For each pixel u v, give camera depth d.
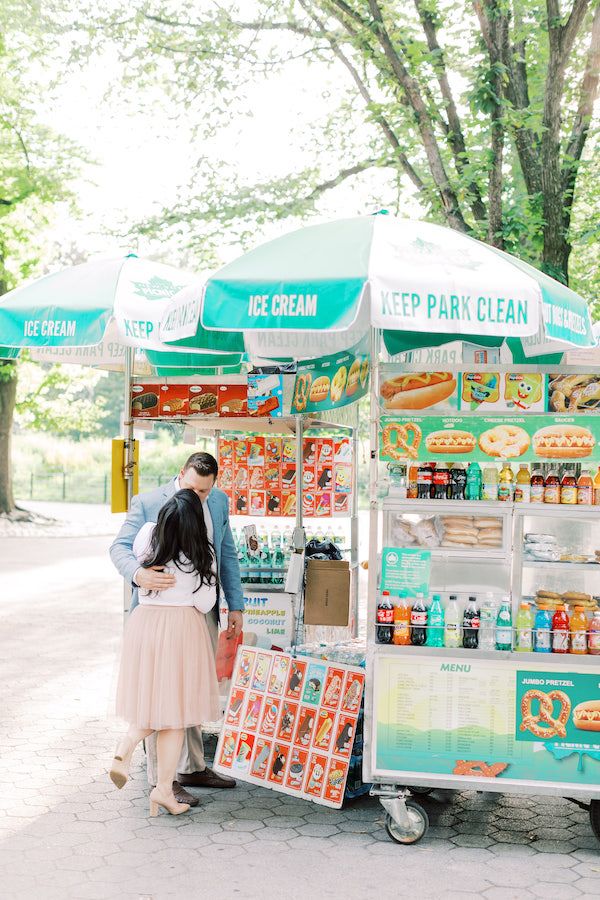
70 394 24.67
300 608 5.55
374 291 3.72
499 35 10.56
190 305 4.21
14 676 7.80
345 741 4.69
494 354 5.51
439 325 3.76
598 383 4.41
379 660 4.36
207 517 4.86
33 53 14.57
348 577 5.34
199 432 6.70
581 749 4.25
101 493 37.50
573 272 13.30
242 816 4.61
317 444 6.30
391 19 11.97
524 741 4.27
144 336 5.11
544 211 10.73
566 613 4.36
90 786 5.04
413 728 4.32
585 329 4.57
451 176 11.51
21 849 4.12
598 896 3.69
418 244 4.14
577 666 4.25
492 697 4.29
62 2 13.59
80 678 7.74
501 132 10.70
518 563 4.66
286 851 4.14
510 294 3.88
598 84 10.85
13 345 5.19
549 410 4.44
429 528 4.62
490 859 4.09
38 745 5.82
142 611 4.50
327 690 4.80
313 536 6.31
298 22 13.33
